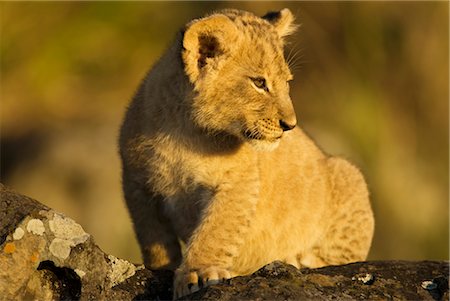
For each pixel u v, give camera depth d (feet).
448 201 81.15
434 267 32.50
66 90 86.02
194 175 35.81
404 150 81.97
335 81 81.41
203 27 34.73
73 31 88.02
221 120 35.42
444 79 83.41
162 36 88.28
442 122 83.35
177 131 35.58
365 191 42.60
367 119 80.69
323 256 41.39
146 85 36.60
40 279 28.94
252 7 81.71
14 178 76.18
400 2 83.97
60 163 75.15
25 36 87.45
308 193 39.68
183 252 37.83
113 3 89.15
